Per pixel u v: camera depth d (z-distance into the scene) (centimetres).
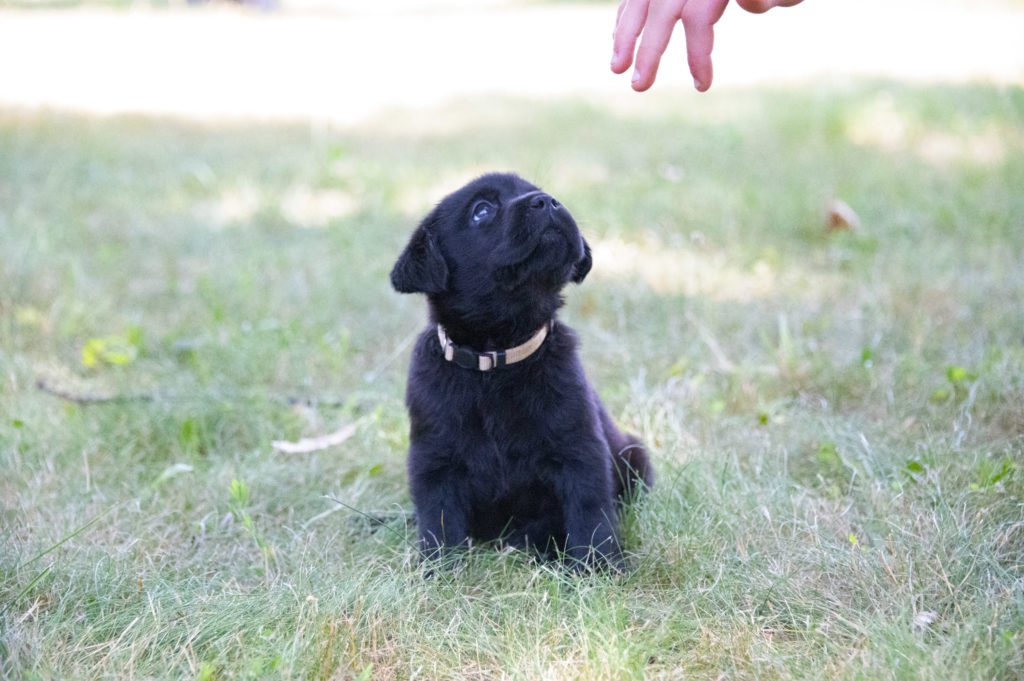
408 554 105
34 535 111
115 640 95
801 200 214
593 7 664
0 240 187
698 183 236
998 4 581
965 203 210
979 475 114
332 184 246
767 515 109
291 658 92
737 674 92
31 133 295
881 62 413
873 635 93
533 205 107
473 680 94
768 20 566
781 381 142
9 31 496
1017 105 291
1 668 92
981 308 159
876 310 159
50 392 140
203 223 213
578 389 109
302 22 574
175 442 132
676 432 130
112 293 174
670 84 400
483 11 656
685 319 161
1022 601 94
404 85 412
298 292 175
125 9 575
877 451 123
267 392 142
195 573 107
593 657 93
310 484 124
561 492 109
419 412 110
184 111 349
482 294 108
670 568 105
